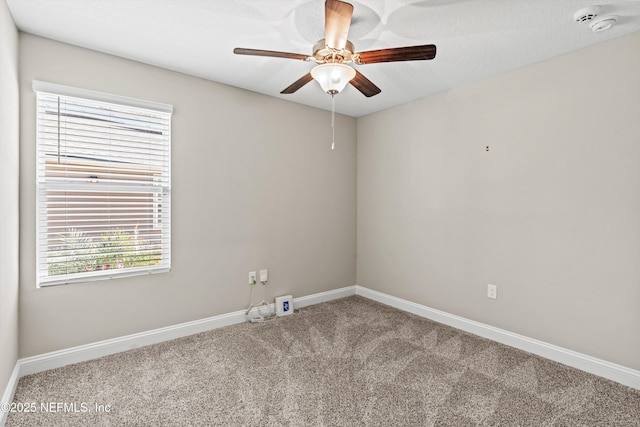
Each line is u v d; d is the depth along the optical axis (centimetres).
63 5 180
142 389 201
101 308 238
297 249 350
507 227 265
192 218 279
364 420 175
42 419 173
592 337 222
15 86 195
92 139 233
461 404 188
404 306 347
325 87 198
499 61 244
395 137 356
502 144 266
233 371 222
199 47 228
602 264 217
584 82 222
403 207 349
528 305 253
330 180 377
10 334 186
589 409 184
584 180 223
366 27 199
